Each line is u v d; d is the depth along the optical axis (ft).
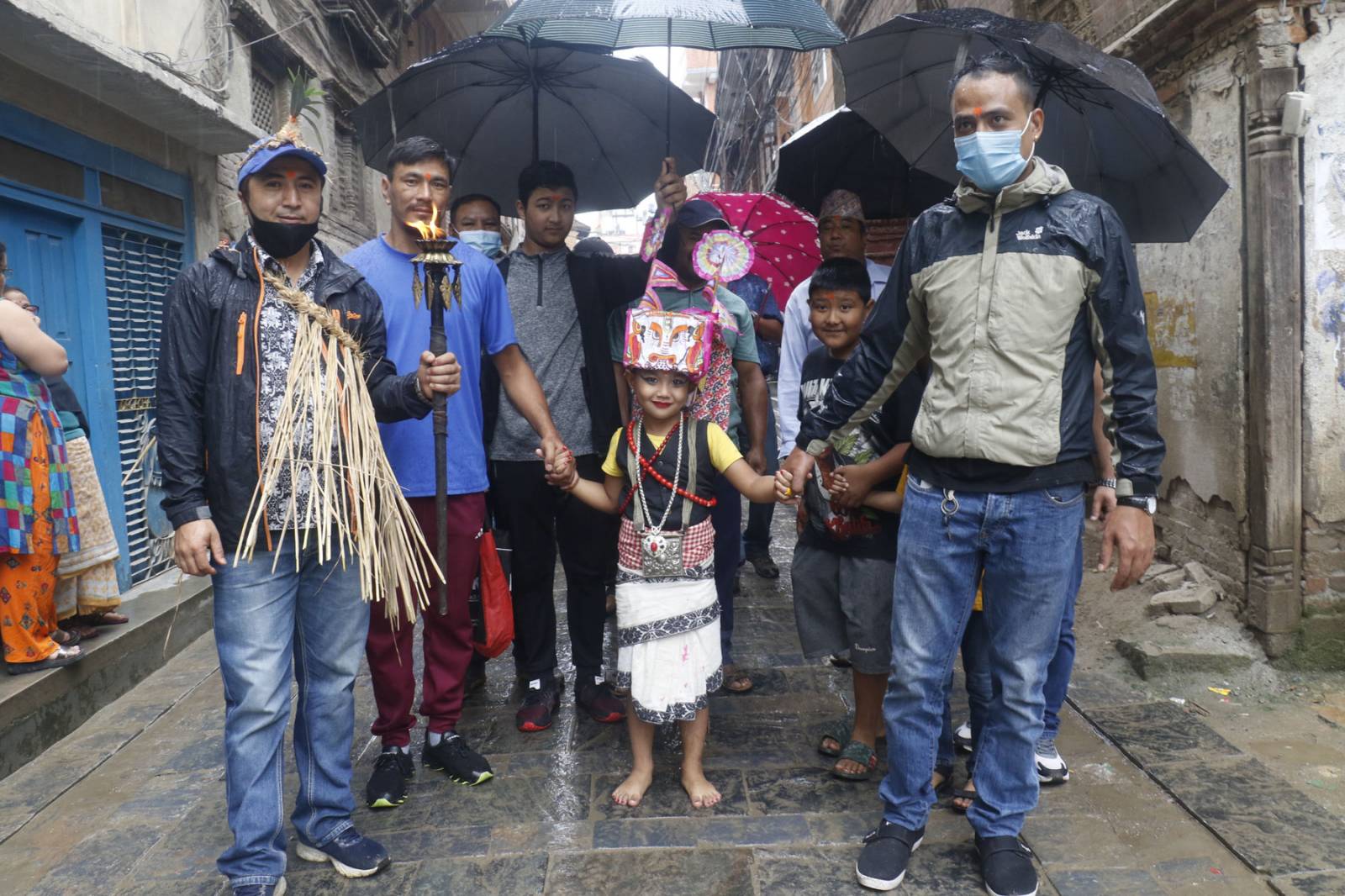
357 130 12.96
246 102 21.13
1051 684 8.91
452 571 9.22
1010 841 7.41
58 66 13.58
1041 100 8.86
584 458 10.77
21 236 13.83
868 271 11.96
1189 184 8.56
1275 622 11.53
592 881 7.64
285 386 7.11
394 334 8.87
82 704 11.65
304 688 7.82
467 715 11.19
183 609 14.70
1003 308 6.72
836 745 9.78
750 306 14.47
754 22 8.92
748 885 7.53
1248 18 11.30
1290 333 11.34
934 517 7.23
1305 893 7.14
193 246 18.99
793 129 46.29
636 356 8.53
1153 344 14.16
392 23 35.27
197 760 10.41
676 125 12.73
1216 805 8.47
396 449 8.79
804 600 9.42
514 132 12.82
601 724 10.83
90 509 12.46
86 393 15.24
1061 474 6.86
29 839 8.84
